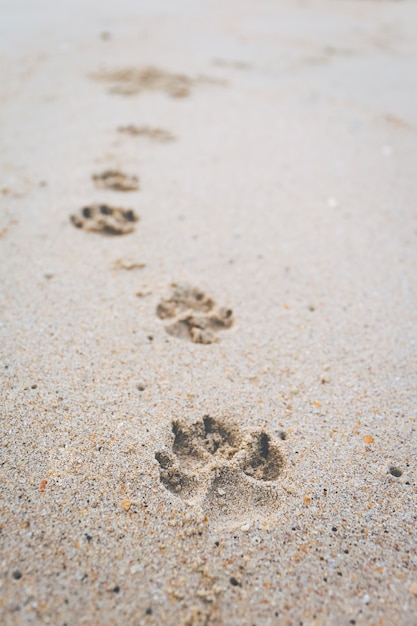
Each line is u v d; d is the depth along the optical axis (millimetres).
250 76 1340
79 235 827
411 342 729
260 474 627
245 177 959
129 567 567
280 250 829
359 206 914
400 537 593
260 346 715
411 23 2102
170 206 886
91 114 1105
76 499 596
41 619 545
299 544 586
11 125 1051
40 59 1334
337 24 1993
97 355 692
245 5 2213
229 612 556
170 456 627
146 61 1368
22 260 785
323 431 650
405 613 561
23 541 574
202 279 780
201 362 695
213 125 1102
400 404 674
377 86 1333
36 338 702
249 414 657
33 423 635
